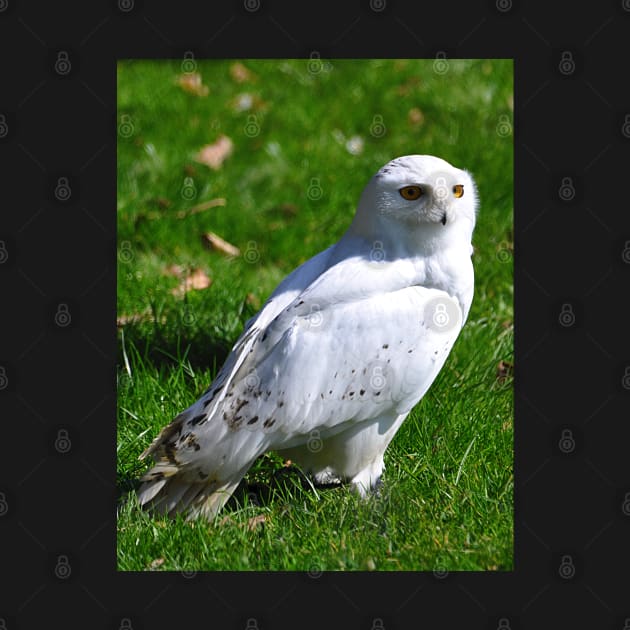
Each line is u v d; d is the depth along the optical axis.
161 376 8.09
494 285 9.37
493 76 12.88
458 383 7.95
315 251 10.30
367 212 6.73
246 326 6.95
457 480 6.87
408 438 7.43
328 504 6.70
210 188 11.12
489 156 11.23
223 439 6.48
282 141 12.09
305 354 6.48
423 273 6.73
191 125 12.28
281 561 6.26
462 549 6.23
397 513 6.55
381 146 12.03
